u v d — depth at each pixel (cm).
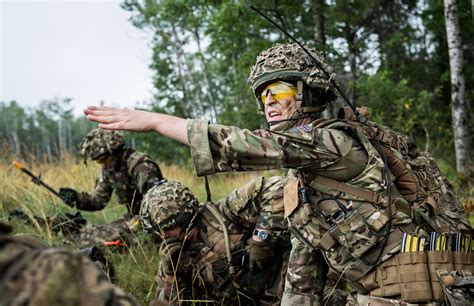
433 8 1470
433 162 238
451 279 197
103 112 196
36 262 102
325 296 299
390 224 205
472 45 1616
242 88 1728
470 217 529
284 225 301
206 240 316
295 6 1134
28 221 447
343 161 204
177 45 2288
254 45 1155
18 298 97
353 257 211
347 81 1380
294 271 266
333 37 1399
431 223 209
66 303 98
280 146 196
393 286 204
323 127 209
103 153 470
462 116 1058
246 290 314
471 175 911
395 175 215
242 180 847
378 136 218
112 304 104
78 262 104
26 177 648
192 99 2470
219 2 1237
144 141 2042
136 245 436
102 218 577
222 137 193
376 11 1575
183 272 320
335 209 209
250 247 308
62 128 4556
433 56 1711
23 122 4581
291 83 221
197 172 195
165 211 311
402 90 1285
